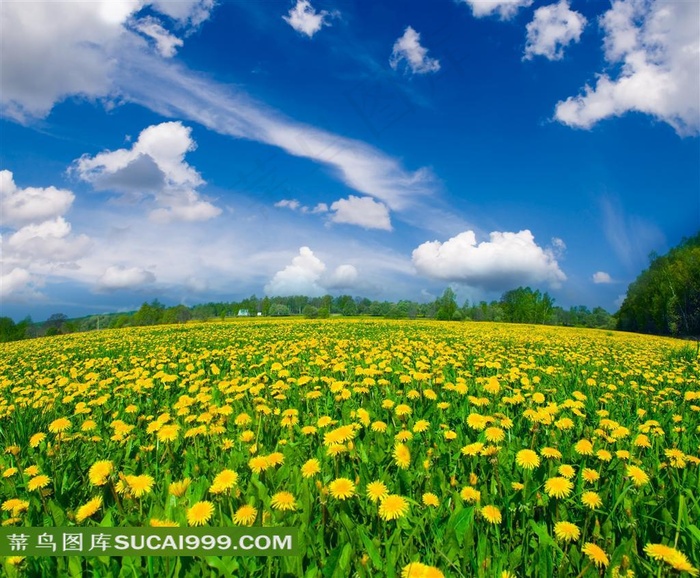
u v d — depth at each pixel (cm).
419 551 231
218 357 1045
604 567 214
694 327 4738
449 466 343
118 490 286
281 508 253
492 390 537
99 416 532
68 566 228
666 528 249
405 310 7900
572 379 777
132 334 2316
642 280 6169
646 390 704
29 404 594
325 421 392
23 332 5947
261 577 219
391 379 670
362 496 283
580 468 321
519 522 266
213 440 394
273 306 8162
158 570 225
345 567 216
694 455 397
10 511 282
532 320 7062
